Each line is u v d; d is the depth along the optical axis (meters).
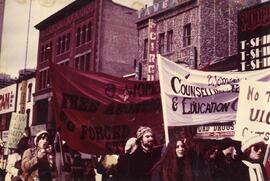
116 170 6.26
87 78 5.89
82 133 5.79
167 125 6.03
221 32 7.18
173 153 6.25
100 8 7.63
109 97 6.04
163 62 6.12
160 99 6.35
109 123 6.00
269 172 6.15
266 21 6.92
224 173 6.32
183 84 6.18
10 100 7.82
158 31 7.39
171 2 7.37
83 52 7.68
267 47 6.85
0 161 7.23
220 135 6.33
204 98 6.27
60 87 5.71
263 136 5.87
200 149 6.34
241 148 6.09
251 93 5.81
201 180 6.27
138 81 6.23
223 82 6.36
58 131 5.81
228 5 7.18
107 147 5.97
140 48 7.53
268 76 6.61
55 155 6.62
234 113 6.34
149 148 6.26
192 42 7.16
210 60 7.12
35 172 6.69
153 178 6.24
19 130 6.97
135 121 6.20
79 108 5.82
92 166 6.45
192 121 6.20
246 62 7.01
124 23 7.67
